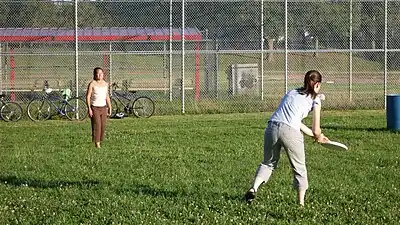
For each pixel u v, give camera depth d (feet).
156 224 25.84
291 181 34.83
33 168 40.19
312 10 83.82
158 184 34.37
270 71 84.64
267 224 25.73
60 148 49.52
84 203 29.76
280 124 28.66
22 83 79.66
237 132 58.59
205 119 71.67
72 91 78.07
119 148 49.01
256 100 79.66
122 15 82.89
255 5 82.43
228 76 81.56
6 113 72.74
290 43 83.82
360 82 86.28
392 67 85.56
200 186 33.78
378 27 84.17
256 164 40.93
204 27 82.12
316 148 47.70
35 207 28.89
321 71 86.33
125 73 81.82
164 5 82.69
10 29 80.02
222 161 42.24
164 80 82.12
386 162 41.52
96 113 50.21
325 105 80.12
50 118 73.61
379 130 59.16
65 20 82.17
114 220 26.37
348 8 83.71
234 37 82.38
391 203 29.43
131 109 75.00
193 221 26.45
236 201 29.91
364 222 26.02
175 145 50.47
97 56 81.10
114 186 33.91
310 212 27.55
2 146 51.01
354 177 36.22
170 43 78.54
